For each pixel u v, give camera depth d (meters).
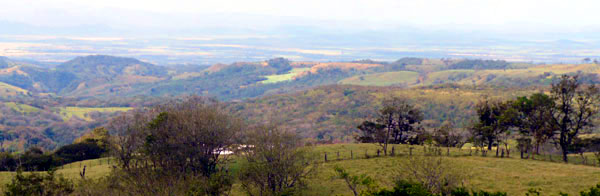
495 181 35.50
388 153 50.81
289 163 34.59
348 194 34.22
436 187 27.48
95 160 57.66
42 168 57.31
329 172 42.19
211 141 40.25
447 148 53.50
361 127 68.69
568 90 48.34
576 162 45.69
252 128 42.06
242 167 37.31
